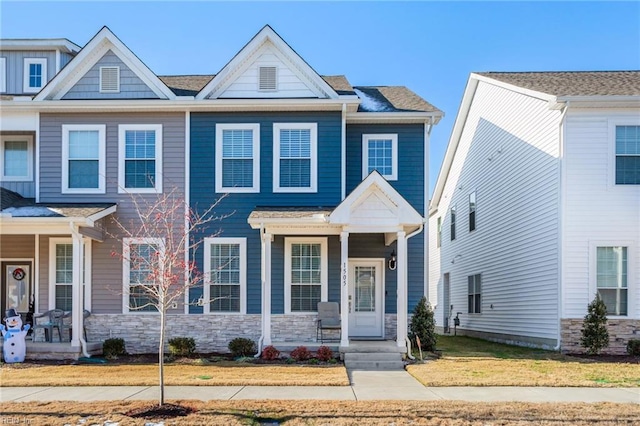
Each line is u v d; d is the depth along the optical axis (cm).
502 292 1911
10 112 1564
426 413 810
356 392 970
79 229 1422
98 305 1531
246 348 1438
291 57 1552
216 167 1553
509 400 900
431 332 1514
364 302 1582
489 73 2061
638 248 1459
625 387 1008
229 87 1577
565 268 1464
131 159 1562
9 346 1351
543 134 1591
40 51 1786
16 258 1623
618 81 1694
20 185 1631
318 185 1547
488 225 2066
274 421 787
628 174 1478
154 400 898
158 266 1005
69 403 880
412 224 1361
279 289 1530
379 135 1614
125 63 1582
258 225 1403
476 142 2214
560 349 1463
